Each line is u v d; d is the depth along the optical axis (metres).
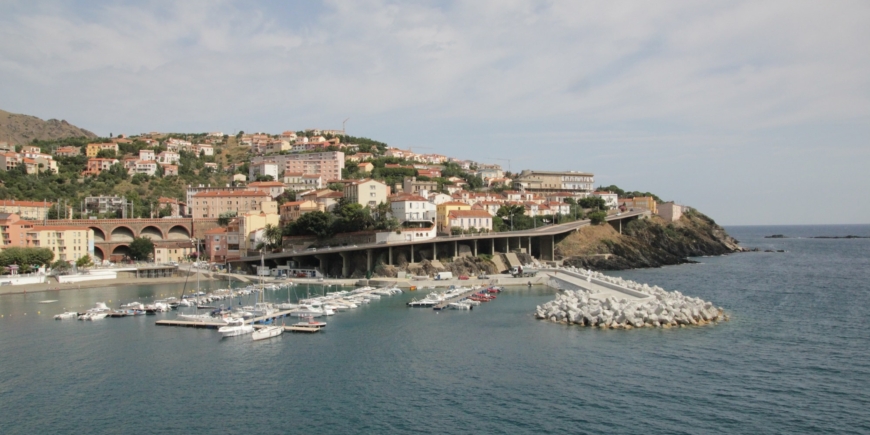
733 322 117.69
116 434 66.31
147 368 90.69
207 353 99.00
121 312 135.38
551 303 131.50
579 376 82.44
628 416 68.00
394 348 100.31
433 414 69.88
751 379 80.38
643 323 114.12
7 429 68.25
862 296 156.88
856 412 68.56
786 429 64.25
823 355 92.19
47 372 89.31
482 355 94.56
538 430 64.62
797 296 157.25
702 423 65.88
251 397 77.06
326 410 72.00
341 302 145.25
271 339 108.38
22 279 183.88
